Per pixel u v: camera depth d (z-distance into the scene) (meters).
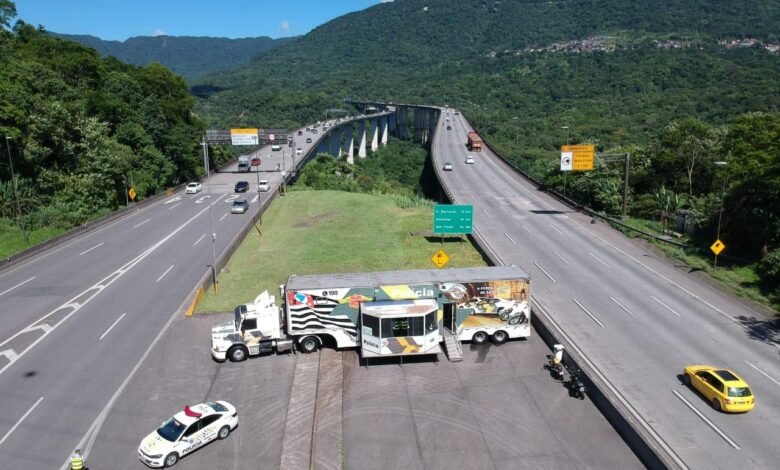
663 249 58.41
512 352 36.34
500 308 37.09
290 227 71.69
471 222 61.12
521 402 30.61
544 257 56.19
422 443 27.23
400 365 34.88
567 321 40.69
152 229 69.81
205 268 53.28
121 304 44.28
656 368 33.88
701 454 25.89
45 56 107.44
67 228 69.56
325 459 26.08
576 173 84.75
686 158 80.88
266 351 35.66
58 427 28.39
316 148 155.50
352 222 73.69
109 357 35.59
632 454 26.34
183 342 37.69
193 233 67.31
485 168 115.81
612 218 72.12
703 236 62.88
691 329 39.50
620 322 40.53
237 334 35.00
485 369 34.22
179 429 26.31
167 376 33.38
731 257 55.47
